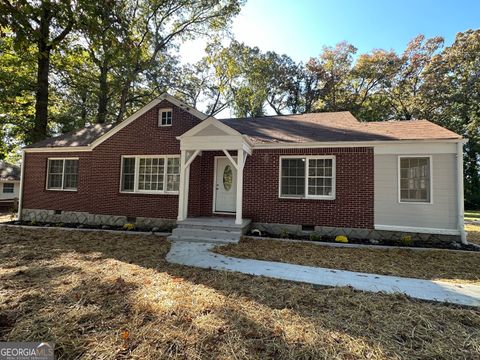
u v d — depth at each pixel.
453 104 24.27
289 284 4.76
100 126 14.03
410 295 4.31
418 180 8.44
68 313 3.49
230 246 7.62
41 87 15.60
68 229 10.11
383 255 6.94
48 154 12.35
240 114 30.05
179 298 4.02
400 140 8.39
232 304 3.86
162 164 10.78
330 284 4.79
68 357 2.65
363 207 8.80
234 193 10.40
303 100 32.84
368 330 3.23
